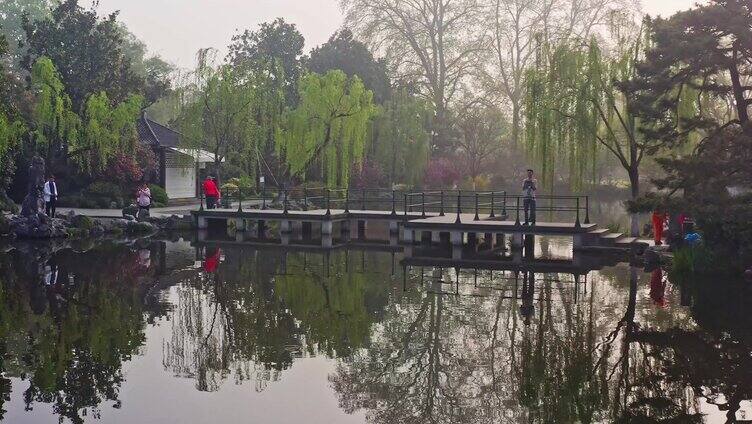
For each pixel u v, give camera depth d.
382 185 47.53
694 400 9.29
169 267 20.05
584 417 8.73
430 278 18.61
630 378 10.19
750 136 16.94
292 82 53.16
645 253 21.19
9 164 30.89
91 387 9.59
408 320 13.70
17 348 11.47
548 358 11.18
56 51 37.62
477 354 11.41
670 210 17.62
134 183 37.97
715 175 17.39
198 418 8.48
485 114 55.09
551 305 15.02
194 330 12.77
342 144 37.03
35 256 21.73
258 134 36.16
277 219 28.48
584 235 23.30
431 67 57.12
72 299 15.34
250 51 56.31
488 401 9.31
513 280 18.27
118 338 12.15
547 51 26.69
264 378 10.12
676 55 19.11
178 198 41.81
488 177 56.44
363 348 11.73
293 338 12.33
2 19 67.94
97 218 29.41
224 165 45.31
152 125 43.03
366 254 23.67
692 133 25.78
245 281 17.89
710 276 18.16
